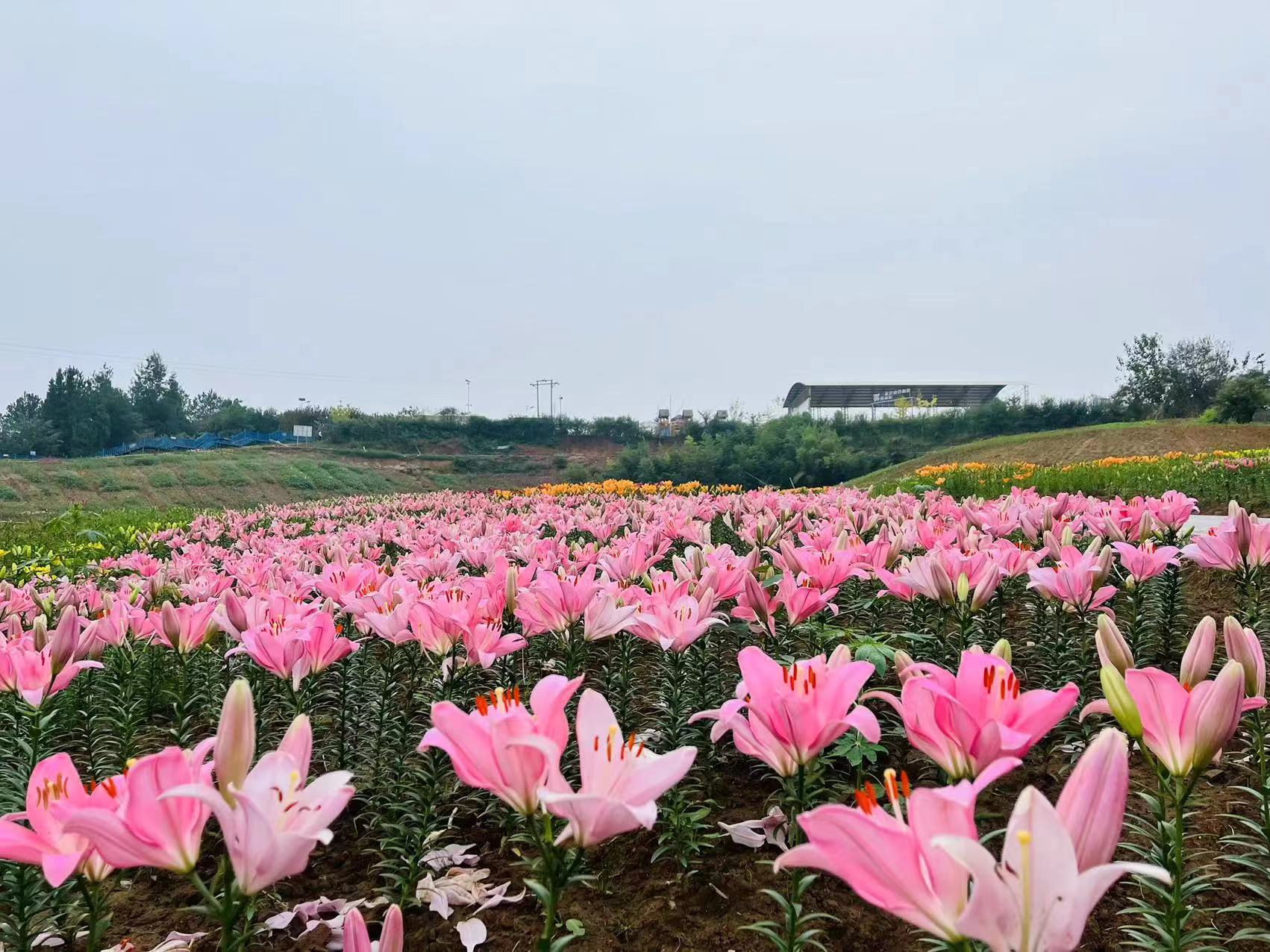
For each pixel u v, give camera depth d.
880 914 2.30
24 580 7.09
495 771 1.34
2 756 3.04
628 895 2.46
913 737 1.48
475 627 2.51
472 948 2.22
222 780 1.31
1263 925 2.16
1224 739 1.54
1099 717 3.30
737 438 62.09
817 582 3.33
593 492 17.22
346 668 3.27
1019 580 5.05
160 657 4.21
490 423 84.81
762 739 1.65
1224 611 4.91
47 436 105.19
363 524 12.02
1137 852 2.16
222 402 159.25
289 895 2.54
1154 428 50.12
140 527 12.34
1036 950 0.96
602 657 4.53
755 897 2.39
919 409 82.19
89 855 1.41
